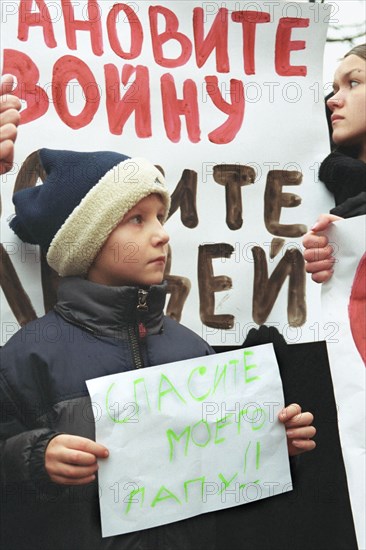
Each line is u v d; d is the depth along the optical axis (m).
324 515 1.25
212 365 1.18
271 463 1.20
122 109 1.21
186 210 1.22
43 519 1.12
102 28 1.21
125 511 1.12
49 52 1.19
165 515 1.14
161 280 1.17
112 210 1.12
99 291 1.14
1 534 1.12
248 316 1.23
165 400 1.15
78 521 1.12
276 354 1.24
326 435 1.27
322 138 1.30
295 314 1.26
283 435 1.21
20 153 1.16
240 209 1.25
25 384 1.12
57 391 1.12
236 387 1.19
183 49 1.25
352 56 1.34
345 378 1.25
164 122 1.23
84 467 1.10
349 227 1.26
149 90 1.22
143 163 1.16
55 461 1.09
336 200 1.30
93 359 1.14
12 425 1.11
